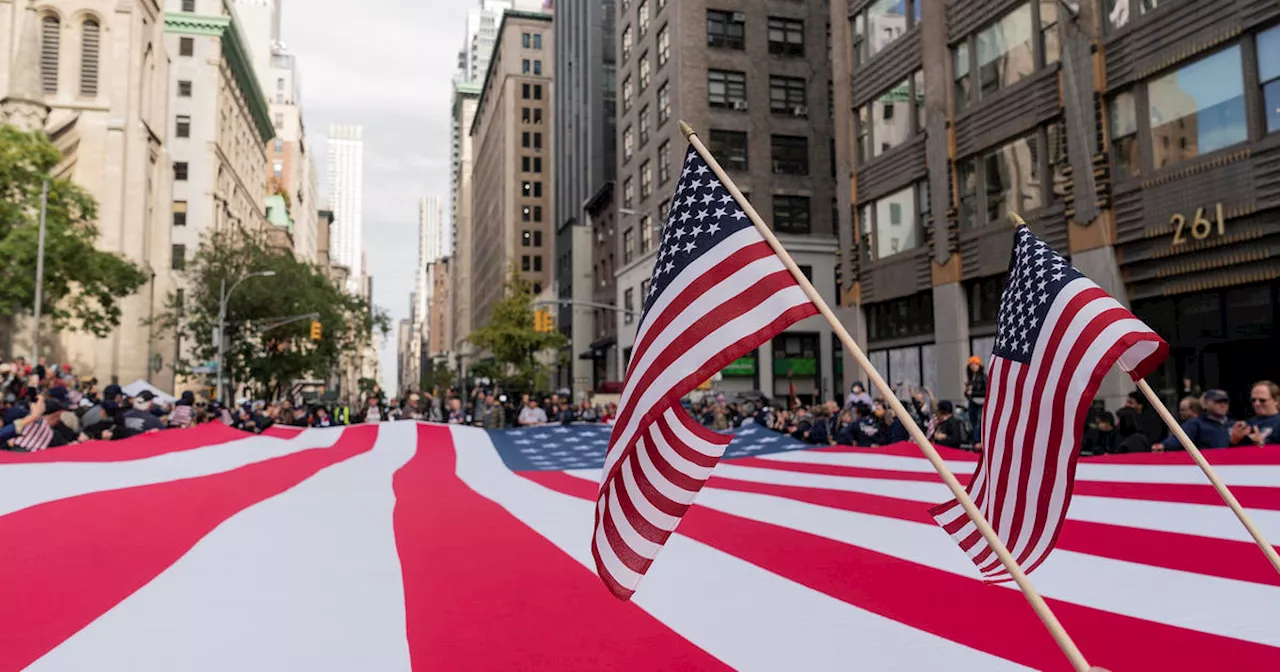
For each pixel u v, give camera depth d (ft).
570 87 245.86
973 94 70.69
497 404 74.28
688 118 130.41
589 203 194.18
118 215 180.86
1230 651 10.28
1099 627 11.50
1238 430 25.73
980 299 70.54
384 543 18.16
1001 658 10.26
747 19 135.13
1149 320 55.62
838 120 90.07
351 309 190.49
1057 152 61.21
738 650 10.75
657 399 8.86
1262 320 48.14
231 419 69.36
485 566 15.80
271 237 352.90
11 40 174.81
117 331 179.93
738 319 8.71
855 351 8.00
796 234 132.57
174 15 238.27
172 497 22.03
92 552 15.49
